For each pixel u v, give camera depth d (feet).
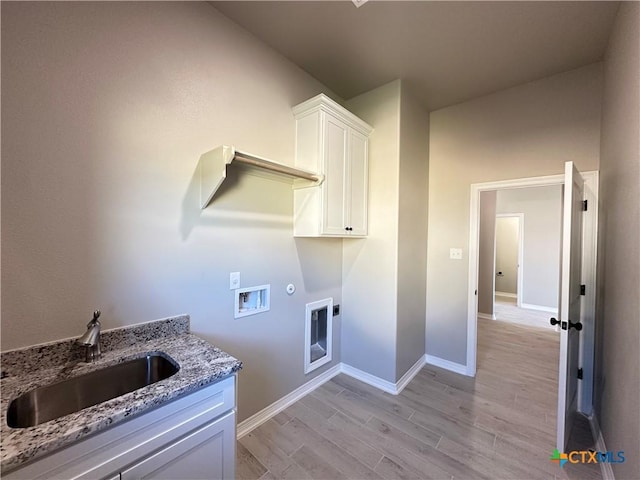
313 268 8.05
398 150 8.01
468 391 8.01
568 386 5.92
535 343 11.95
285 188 7.11
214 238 5.65
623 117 5.05
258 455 5.55
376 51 6.87
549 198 17.97
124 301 4.45
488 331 13.60
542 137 7.97
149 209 4.71
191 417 3.54
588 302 7.27
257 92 6.41
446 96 8.95
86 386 3.74
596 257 7.17
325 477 5.06
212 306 5.63
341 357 9.26
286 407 7.19
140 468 3.10
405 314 8.51
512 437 6.10
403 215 8.30
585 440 6.15
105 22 4.21
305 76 7.66
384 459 5.48
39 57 3.64
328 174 6.96
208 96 5.50
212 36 5.57
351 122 7.67
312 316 8.34
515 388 8.18
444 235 9.64
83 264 4.03
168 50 4.93
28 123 3.56
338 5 5.48
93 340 3.75
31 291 3.61
